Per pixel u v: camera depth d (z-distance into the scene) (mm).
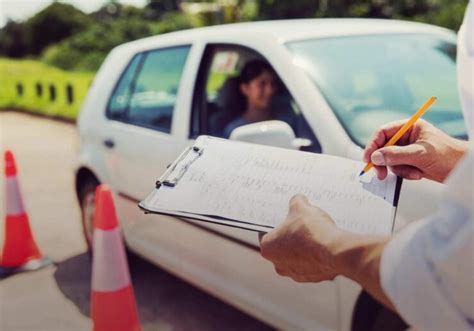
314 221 899
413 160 1154
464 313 692
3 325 3094
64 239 4465
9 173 3811
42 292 3500
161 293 3373
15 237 3811
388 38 2898
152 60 3398
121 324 2537
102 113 3639
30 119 13352
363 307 1949
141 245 3205
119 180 3320
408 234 746
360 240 821
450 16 18000
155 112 3199
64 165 7566
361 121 2281
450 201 697
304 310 2186
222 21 20172
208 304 3232
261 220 1018
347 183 1094
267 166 1143
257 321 3008
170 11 60094
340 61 2592
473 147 693
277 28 2811
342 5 21312
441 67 2822
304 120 2322
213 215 1044
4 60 51969
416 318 719
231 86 3033
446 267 684
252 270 2396
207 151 1204
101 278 2523
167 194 1102
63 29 52750
